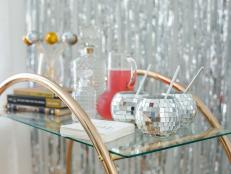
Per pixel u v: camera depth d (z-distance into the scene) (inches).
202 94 60.9
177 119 34.8
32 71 69.0
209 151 62.2
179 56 61.6
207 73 60.4
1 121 65.8
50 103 48.2
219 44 59.2
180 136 36.6
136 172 66.4
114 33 65.0
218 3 58.7
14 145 67.8
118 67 43.2
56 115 47.7
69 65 68.6
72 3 67.1
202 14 59.7
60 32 67.6
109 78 43.4
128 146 32.8
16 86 66.9
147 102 35.1
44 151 70.6
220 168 61.6
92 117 44.1
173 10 61.2
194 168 63.5
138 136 36.4
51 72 55.1
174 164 64.6
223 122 60.1
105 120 40.4
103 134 33.7
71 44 54.1
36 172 70.9
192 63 61.0
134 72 43.7
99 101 43.4
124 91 41.3
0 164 66.3
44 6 68.6
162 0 61.8
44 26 68.9
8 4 65.2
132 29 63.7
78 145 69.6
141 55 63.6
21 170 69.3
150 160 65.7
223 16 58.6
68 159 60.2
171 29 61.6
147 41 63.1
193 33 60.4
